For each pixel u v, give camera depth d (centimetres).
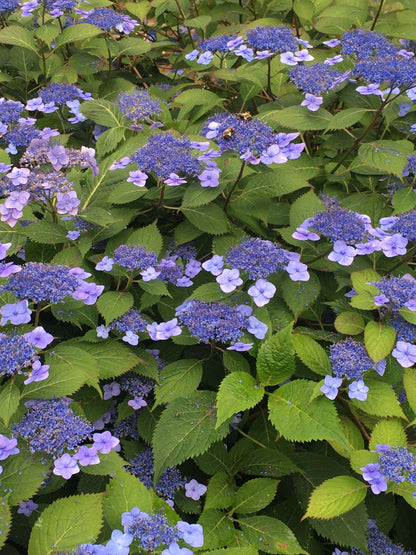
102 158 101
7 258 95
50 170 93
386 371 79
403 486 71
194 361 81
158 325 81
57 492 81
